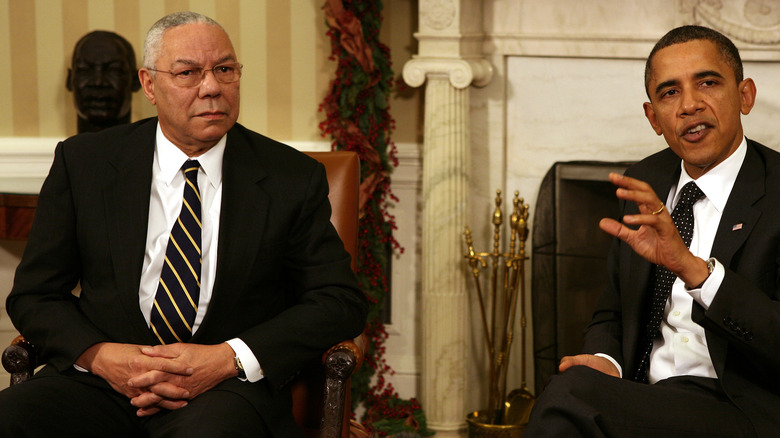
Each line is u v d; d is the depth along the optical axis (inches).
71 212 85.4
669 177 87.6
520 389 135.9
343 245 90.5
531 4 135.4
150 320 83.1
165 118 83.9
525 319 134.4
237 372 79.4
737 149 83.1
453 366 138.2
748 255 78.4
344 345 83.0
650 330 84.8
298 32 144.5
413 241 146.7
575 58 135.2
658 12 130.3
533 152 138.3
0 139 148.6
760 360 74.3
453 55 133.0
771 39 124.7
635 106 133.7
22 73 147.6
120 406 81.0
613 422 72.1
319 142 145.6
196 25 82.9
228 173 85.5
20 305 83.3
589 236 134.0
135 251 82.4
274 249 85.1
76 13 146.6
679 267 72.7
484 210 139.8
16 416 73.6
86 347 79.3
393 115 145.2
